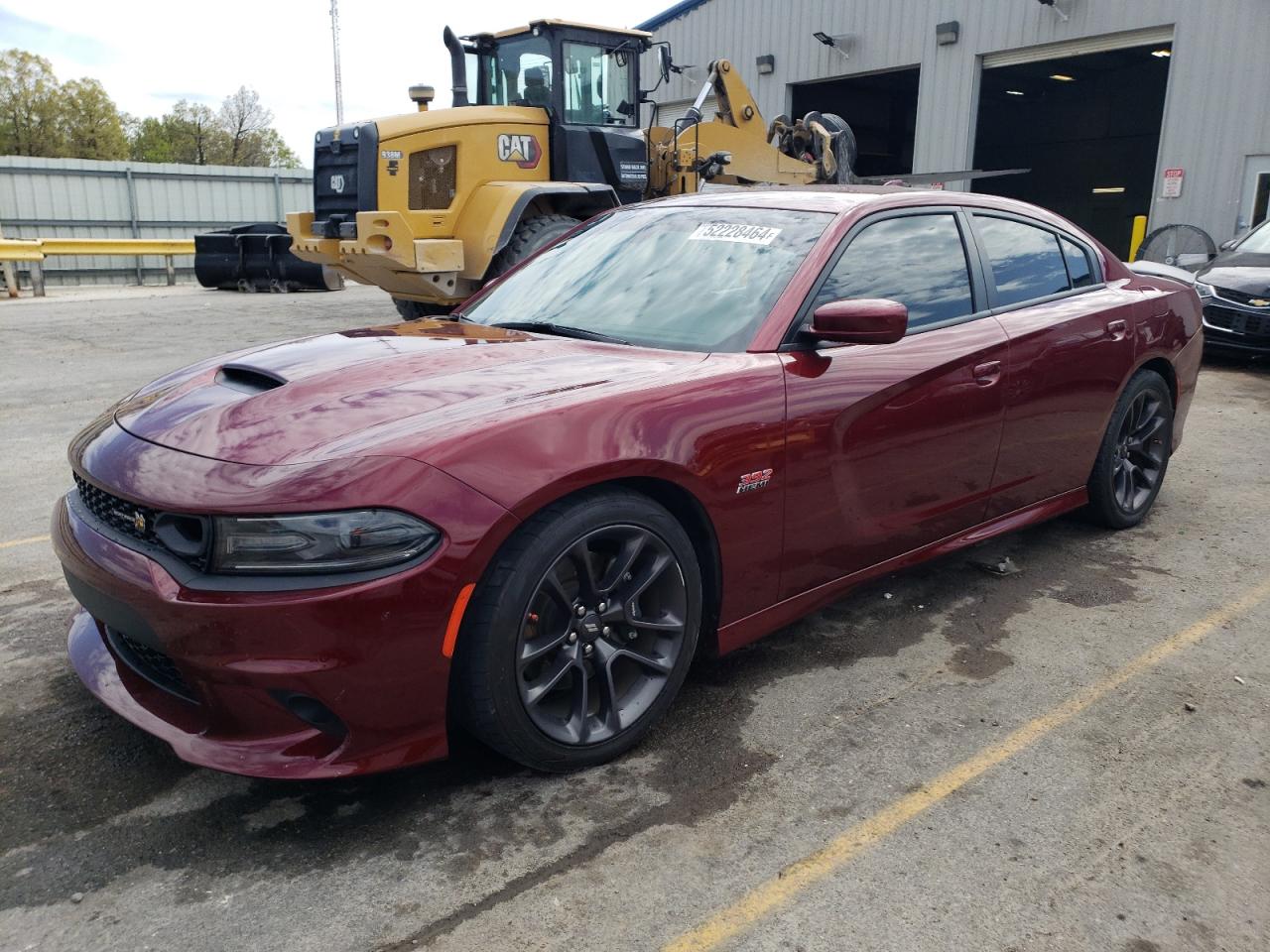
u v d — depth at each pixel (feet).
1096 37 49.32
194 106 205.36
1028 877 6.85
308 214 31.99
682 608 8.38
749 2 63.98
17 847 7.09
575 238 12.17
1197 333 14.85
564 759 7.85
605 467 7.52
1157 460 14.37
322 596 6.54
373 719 6.88
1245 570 12.74
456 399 7.71
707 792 7.83
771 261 9.90
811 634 10.82
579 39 30.81
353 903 6.54
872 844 7.19
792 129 39.81
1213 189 46.19
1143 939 6.28
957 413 10.51
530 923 6.36
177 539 6.92
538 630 7.63
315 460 6.88
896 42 57.16
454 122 29.07
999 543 13.75
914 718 9.01
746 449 8.52
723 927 6.34
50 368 29.01
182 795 7.75
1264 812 7.62
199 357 31.30
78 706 9.08
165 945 6.15
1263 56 43.78
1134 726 8.89
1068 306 12.34
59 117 181.06
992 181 102.58
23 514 14.94
